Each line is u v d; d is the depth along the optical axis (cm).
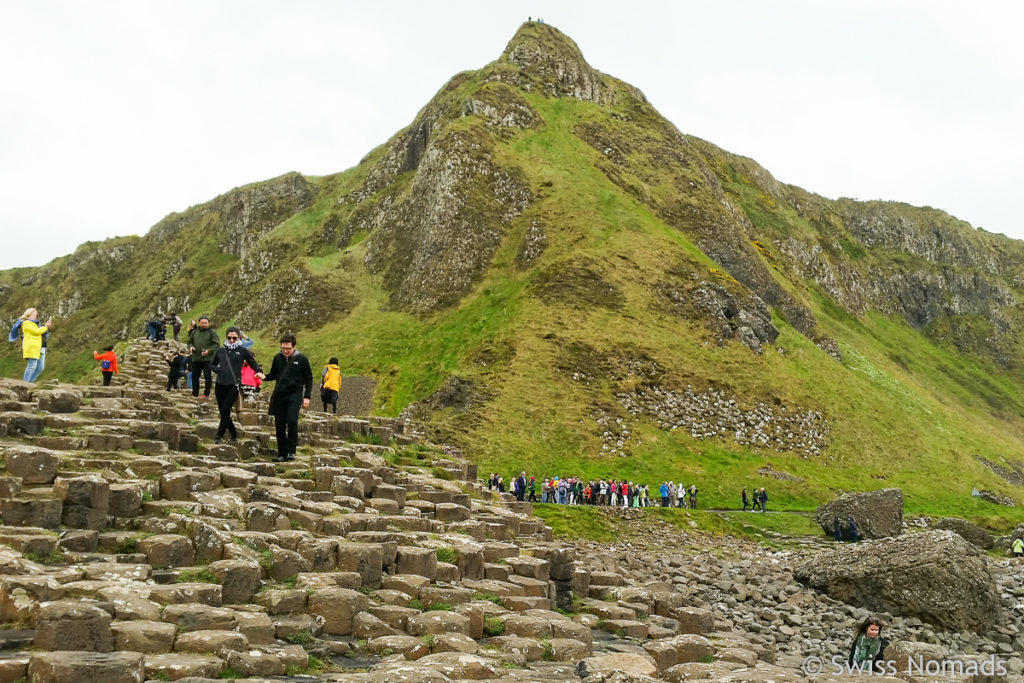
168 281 14562
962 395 13625
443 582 1120
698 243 9919
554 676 809
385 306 8981
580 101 12075
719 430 6525
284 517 1114
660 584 2098
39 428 1302
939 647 1881
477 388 6512
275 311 9238
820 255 14112
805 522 4559
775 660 1450
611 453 5897
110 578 834
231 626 786
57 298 15600
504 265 8738
